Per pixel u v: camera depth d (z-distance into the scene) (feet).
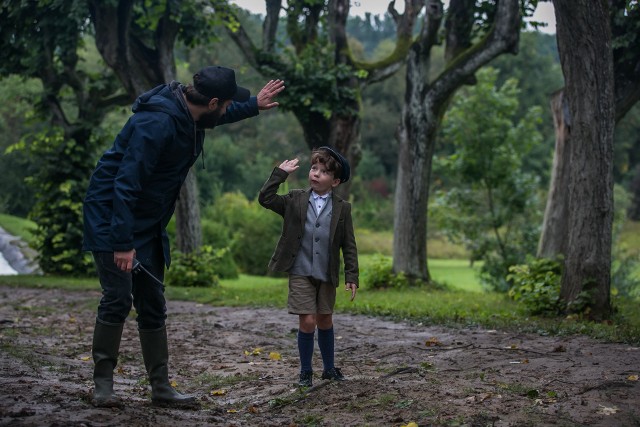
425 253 59.47
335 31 62.23
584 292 35.76
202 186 160.97
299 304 19.66
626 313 38.50
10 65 64.18
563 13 35.29
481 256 70.79
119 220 15.26
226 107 16.42
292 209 19.77
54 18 58.70
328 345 20.42
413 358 24.79
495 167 70.38
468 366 22.61
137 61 60.85
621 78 46.85
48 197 67.72
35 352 24.93
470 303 44.11
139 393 19.40
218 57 185.06
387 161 212.64
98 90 68.03
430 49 57.77
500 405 16.78
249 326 34.91
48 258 68.39
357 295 51.34
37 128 152.56
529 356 24.29
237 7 61.00
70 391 17.63
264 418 17.08
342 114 60.75
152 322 17.03
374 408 17.03
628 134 192.75
